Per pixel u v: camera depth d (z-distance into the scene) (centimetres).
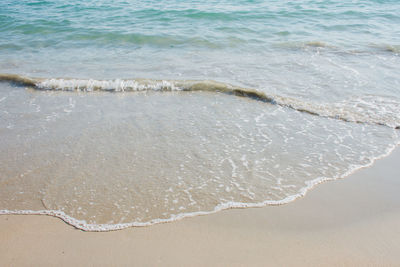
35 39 1200
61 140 515
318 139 516
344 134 529
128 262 286
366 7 1574
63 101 689
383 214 348
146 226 333
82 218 346
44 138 522
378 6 1598
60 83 765
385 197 377
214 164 448
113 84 753
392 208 357
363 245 304
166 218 345
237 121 581
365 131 537
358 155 470
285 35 1162
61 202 371
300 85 725
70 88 754
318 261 285
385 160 456
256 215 348
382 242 307
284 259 287
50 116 609
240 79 771
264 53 974
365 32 1180
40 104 672
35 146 497
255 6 1652
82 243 310
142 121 584
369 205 363
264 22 1348
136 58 967
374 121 564
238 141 511
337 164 448
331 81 740
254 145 499
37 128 559
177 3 1797
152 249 301
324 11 1488
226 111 624
